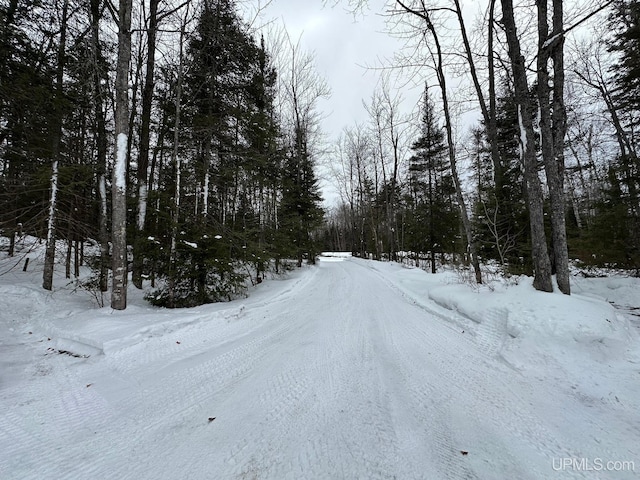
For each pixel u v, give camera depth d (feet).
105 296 30.25
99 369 13.78
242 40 33.42
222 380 12.29
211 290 29.96
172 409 10.07
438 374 12.40
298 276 52.13
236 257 33.50
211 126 32.94
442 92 31.45
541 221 18.72
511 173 40.11
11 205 26.84
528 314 15.61
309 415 9.41
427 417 9.20
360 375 12.38
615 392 10.31
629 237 34.50
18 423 9.35
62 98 27.25
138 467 7.25
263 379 12.23
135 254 28.99
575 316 14.32
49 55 27.81
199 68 32.58
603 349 12.85
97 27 23.72
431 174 74.38
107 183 38.19
